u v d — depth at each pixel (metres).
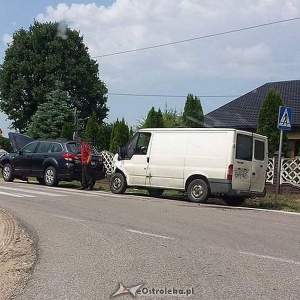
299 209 14.97
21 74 48.72
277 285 6.27
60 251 8.02
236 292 5.95
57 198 14.91
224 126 30.34
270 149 21.94
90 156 19.22
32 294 5.88
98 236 9.21
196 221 11.20
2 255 7.75
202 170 15.30
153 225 10.47
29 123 48.28
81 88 49.81
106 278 6.52
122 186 17.34
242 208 14.49
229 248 8.36
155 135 16.64
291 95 30.59
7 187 18.03
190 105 29.67
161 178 16.28
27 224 10.29
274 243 8.89
